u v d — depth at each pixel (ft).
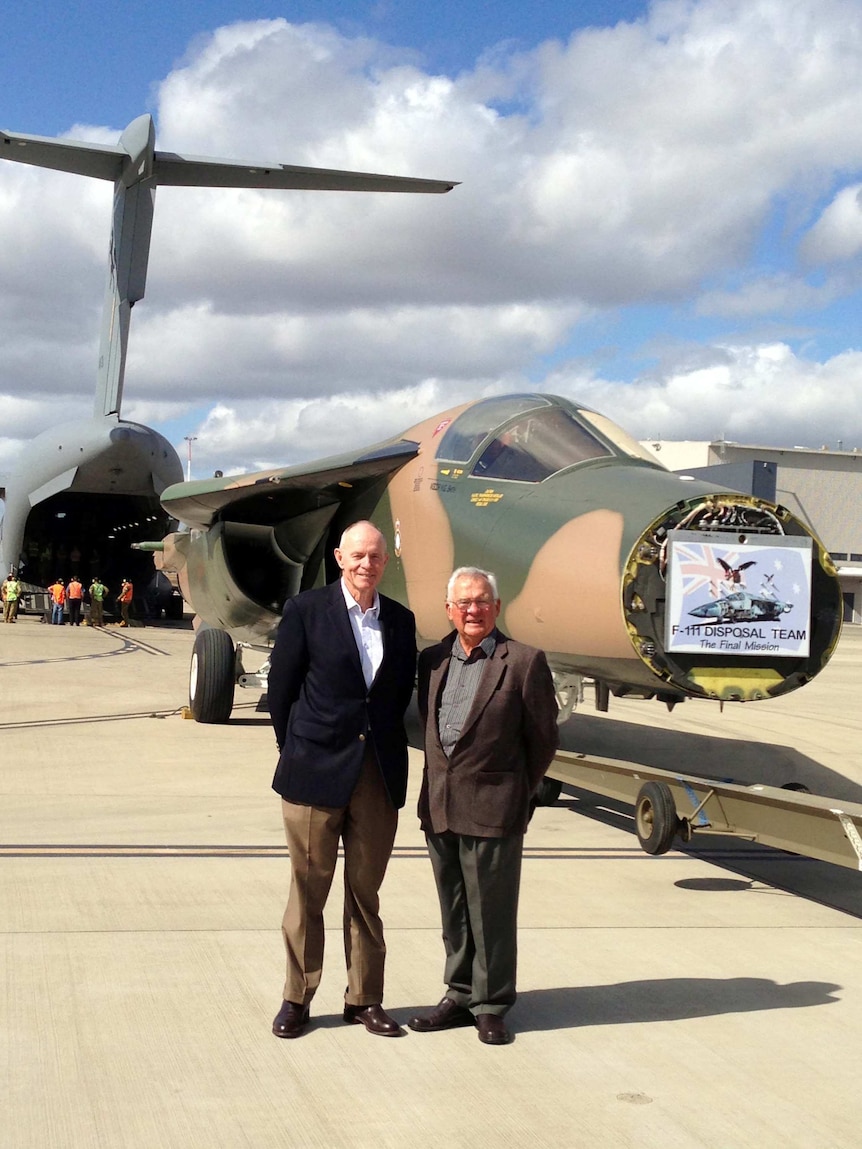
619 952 15.89
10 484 106.73
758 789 18.51
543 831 24.34
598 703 26.12
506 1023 13.16
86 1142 9.93
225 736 36.68
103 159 84.84
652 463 25.03
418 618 28.35
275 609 37.37
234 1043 12.26
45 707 43.01
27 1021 12.59
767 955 15.93
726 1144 10.26
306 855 12.53
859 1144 10.32
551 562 21.74
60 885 18.21
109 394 97.14
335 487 32.14
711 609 19.65
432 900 18.19
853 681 70.64
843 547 215.72
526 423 26.63
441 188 81.35
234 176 81.92
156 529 112.27
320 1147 10.01
